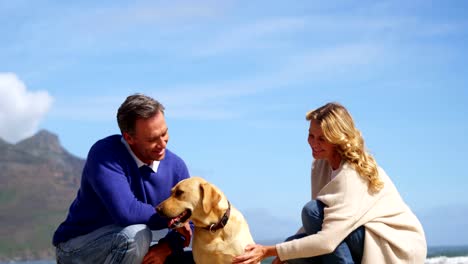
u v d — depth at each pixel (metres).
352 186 4.84
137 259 5.00
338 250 4.85
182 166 5.66
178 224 5.05
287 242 4.97
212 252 5.07
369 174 4.88
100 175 5.05
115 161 5.14
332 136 4.96
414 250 4.81
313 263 5.14
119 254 4.95
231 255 5.05
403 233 4.86
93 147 5.27
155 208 5.13
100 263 5.11
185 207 5.06
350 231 4.80
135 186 5.25
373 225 4.80
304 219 5.11
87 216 5.19
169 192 5.48
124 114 5.02
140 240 4.94
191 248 5.59
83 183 5.24
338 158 5.14
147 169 5.32
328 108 5.09
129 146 5.28
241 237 5.11
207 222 5.07
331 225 4.77
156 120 5.03
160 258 5.15
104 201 5.02
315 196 5.62
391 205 4.93
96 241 5.08
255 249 5.01
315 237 4.81
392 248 4.80
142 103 5.01
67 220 5.33
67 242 5.27
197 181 5.16
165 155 5.54
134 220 4.97
